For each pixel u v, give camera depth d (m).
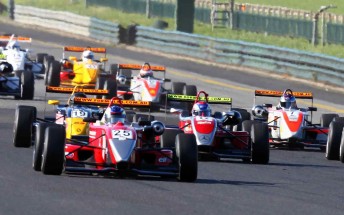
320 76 129.00
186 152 52.91
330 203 49.44
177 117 96.44
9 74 104.88
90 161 56.66
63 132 52.69
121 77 99.75
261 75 135.88
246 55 142.12
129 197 46.69
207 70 140.75
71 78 108.62
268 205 47.22
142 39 165.50
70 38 179.25
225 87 124.88
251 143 65.62
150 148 54.50
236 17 188.00
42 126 54.12
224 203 46.81
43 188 48.00
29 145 65.25
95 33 177.38
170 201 46.25
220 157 65.56
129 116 67.44
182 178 53.16
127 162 51.62
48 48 163.62
